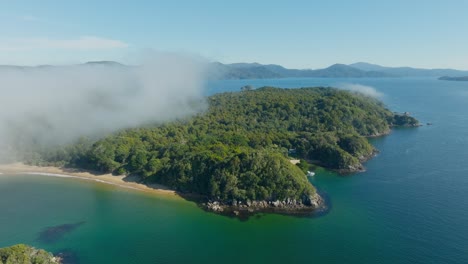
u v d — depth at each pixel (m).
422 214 125.88
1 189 160.62
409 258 100.31
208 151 163.88
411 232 114.12
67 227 123.88
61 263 101.19
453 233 112.19
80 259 103.75
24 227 123.75
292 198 138.12
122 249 109.38
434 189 148.38
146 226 124.25
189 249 108.75
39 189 160.50
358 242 109.75
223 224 125.31
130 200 147.00
